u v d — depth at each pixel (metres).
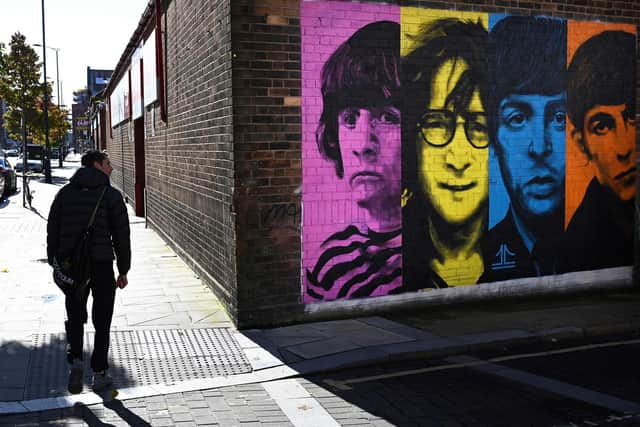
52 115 54.09
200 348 7.03
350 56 8.16
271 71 7.79
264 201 7.87
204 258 10.08
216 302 8.95
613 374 6.25
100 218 5.73
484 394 5.71
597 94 9.68
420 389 5.87
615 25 9.71
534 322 8.02
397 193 8.53
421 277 8.75
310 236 8.12
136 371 6.30
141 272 11.12
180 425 5.06
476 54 8.85
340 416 5.25
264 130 7.82
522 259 9.36
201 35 9.55
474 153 8.95
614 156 9.88
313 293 8.17
